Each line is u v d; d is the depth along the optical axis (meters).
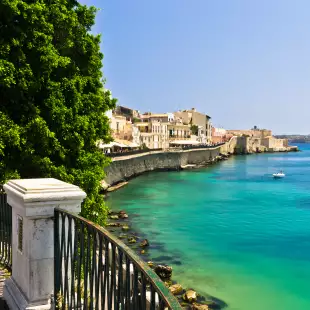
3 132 12.83
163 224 32.00
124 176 63.25
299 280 19.77
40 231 4.92
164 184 60.25
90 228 3.94
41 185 5.10
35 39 13.79
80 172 15.80
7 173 13.23
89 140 16.92
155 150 83.25
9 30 13.31
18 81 13.23
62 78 15.40
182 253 24.05
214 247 25.48
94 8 18.31
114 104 20.55
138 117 110.50
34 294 4.89
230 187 57.62
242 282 19.38
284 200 45.25
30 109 14.03
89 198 15.91
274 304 16.88
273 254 24.11
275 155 161.50
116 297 3.31
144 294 2.67
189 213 37.00
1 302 5.62
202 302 16.80
